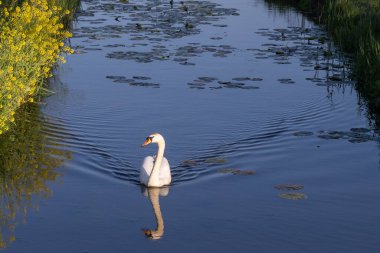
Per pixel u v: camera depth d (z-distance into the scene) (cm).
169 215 1190
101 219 1168
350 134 1641
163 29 2866
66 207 1213
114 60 2308
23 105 1788
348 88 2064
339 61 2391
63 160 1434
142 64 2264
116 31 2784
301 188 1312
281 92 1998
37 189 1289
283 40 2709
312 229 1141
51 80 2066
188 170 1402
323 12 3219
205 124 1684
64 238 1095
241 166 1427
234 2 3753
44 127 1631
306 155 1496
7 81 1573
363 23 2622
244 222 1163
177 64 2275
